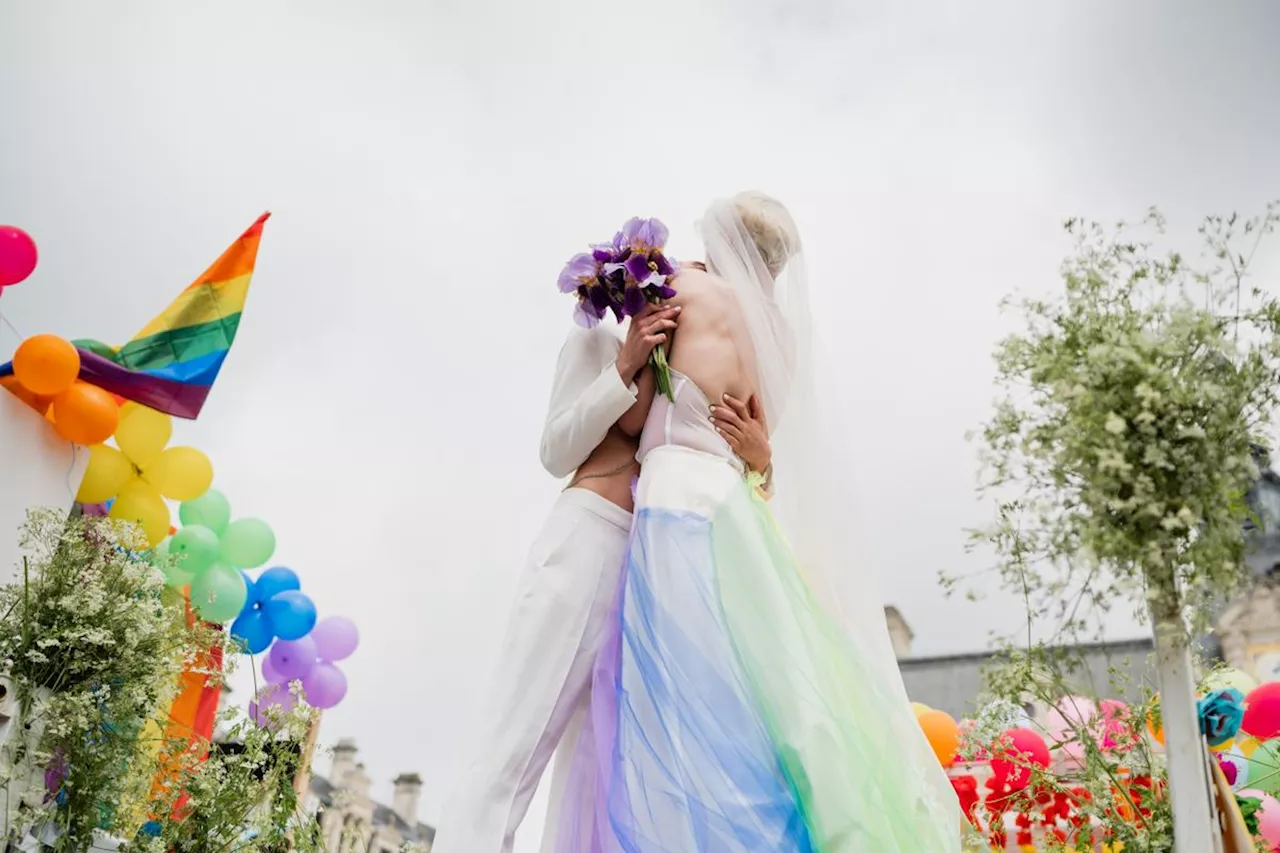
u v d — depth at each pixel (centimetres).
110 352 625
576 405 341
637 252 350
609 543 332
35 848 438
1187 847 259
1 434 560
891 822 283
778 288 383
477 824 291
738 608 300
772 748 281
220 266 648
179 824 489
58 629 456
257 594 665
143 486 622
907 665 1588
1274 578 1267
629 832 272
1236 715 429
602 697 310
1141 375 280
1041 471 290
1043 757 442
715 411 337
